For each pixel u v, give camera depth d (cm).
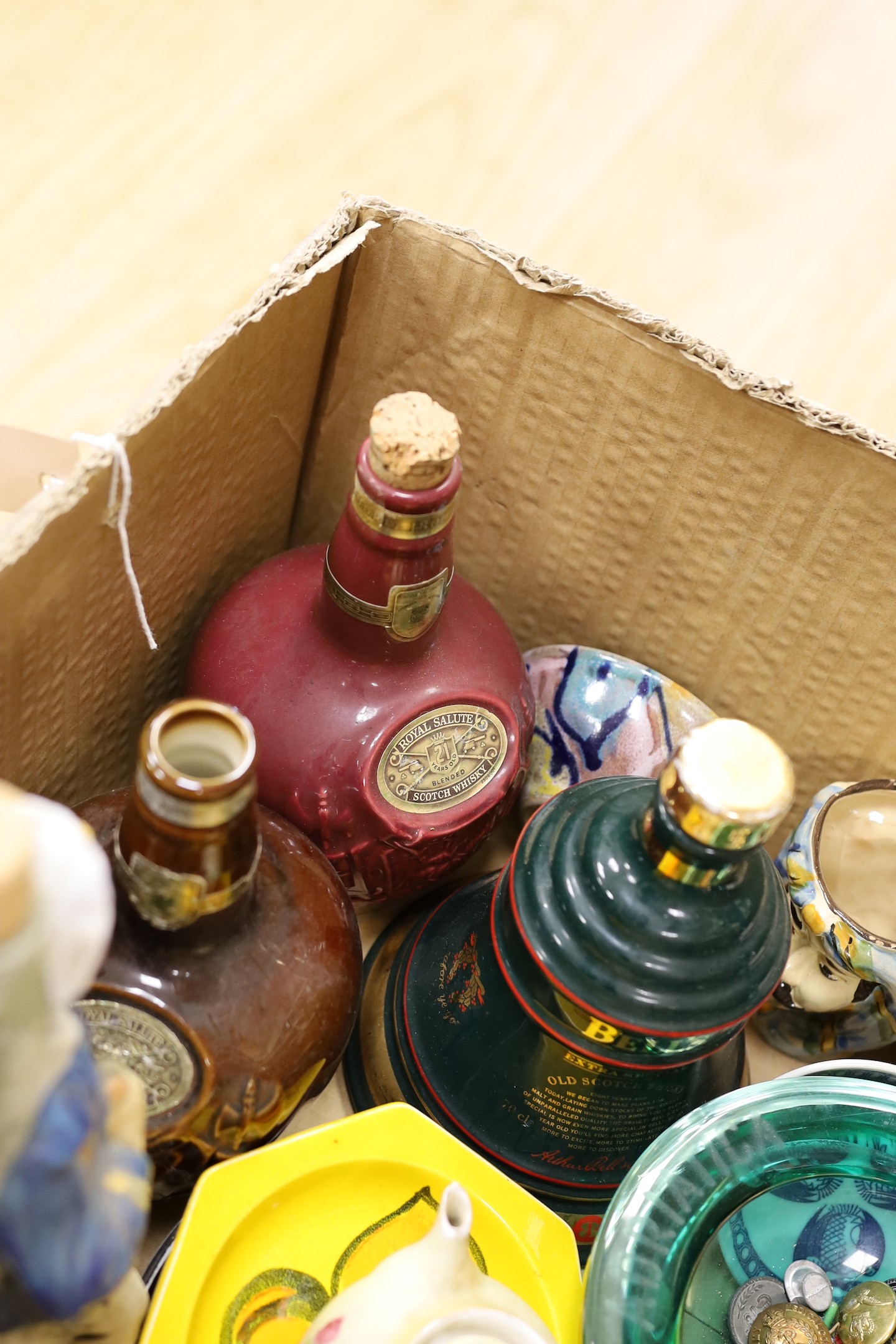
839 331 104
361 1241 57
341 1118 64
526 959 55
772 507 68
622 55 116
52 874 32
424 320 69
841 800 72
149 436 56
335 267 65
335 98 105
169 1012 51
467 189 103
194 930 50
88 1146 36
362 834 64
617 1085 60
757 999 53
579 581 77
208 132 100
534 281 65
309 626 64
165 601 69
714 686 79
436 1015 66
